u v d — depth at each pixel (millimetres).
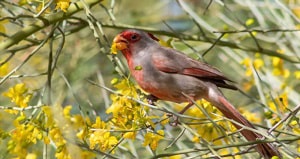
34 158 9664
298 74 12922
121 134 9859
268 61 14492
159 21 16875
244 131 10742
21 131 9539
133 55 11750
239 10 16703
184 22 17484
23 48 11750
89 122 9562
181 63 11562
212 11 15977
